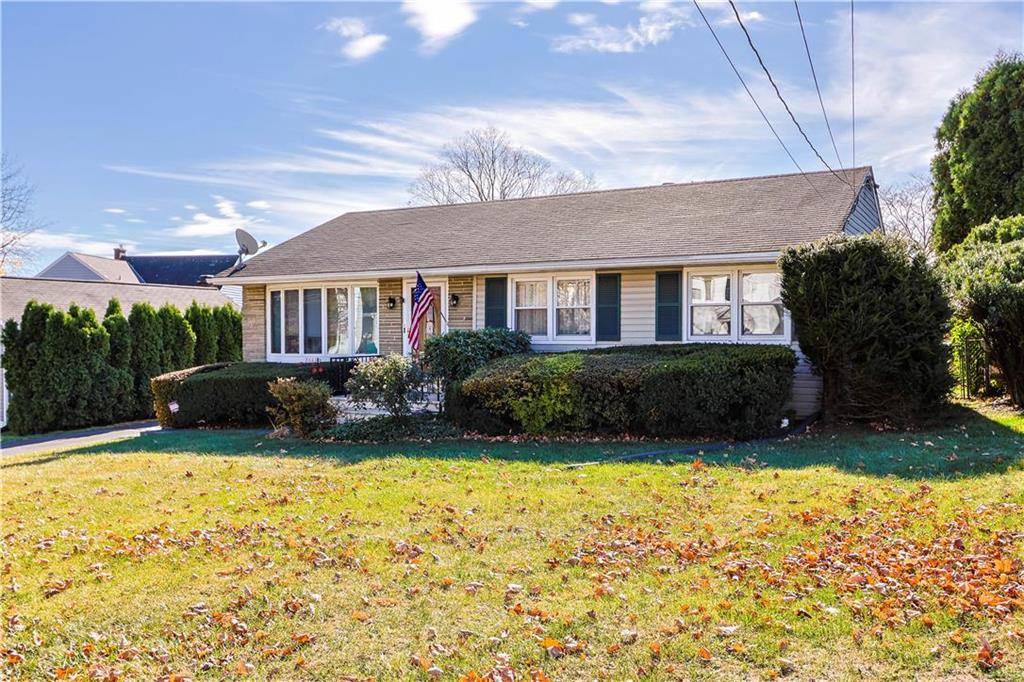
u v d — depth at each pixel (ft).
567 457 31.24
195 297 94.27
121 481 29.78
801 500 22.30
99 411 63.31
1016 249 38.86
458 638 13.97
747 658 12.67
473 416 39.42
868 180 51.60
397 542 19.94
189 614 15.53
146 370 67.56
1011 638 12.64
